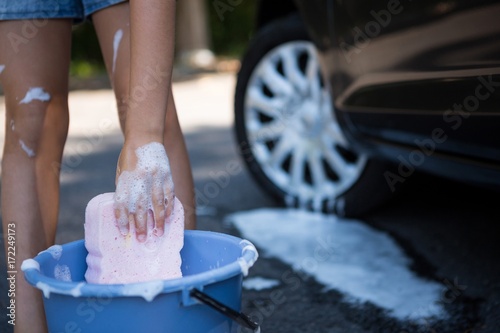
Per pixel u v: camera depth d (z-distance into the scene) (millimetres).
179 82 10039
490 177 2146
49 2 1843
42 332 1785
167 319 1356
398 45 2342
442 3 2129
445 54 2143
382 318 2203
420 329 2113
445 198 3443
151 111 1572
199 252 1686
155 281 1318
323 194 3258
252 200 3615
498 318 2143
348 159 3414
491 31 1945
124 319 1350
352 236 2980
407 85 2330
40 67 1868
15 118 1875
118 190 1525
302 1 2822
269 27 3381
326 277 2555
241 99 3471
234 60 12219
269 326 2186
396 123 2441
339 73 2689
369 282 2490
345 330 2145
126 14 1882
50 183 1920
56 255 1588
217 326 1435
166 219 1577
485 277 2467
